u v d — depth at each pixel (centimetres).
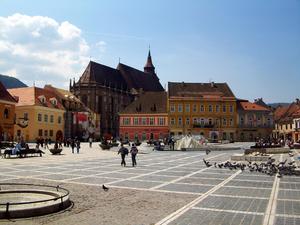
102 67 13988
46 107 9044
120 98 14312
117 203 1430
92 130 11488
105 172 2550
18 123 8138
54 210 1264
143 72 16825
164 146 6594
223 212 1278
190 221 1152
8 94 7738
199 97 10944
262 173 2498
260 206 1378
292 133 11325
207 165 3077
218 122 10938
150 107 11244
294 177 2270
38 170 2653
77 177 2238
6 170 2639
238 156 3725
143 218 1189
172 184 1948
